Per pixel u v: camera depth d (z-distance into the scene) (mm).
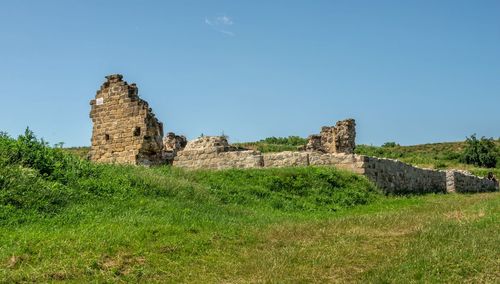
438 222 15070
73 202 15133
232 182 22125
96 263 10836
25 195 14469
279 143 58812
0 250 11195
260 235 14086
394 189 27953
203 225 14477
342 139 39500
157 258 11570
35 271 10258
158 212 15352
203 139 30812
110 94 30484
